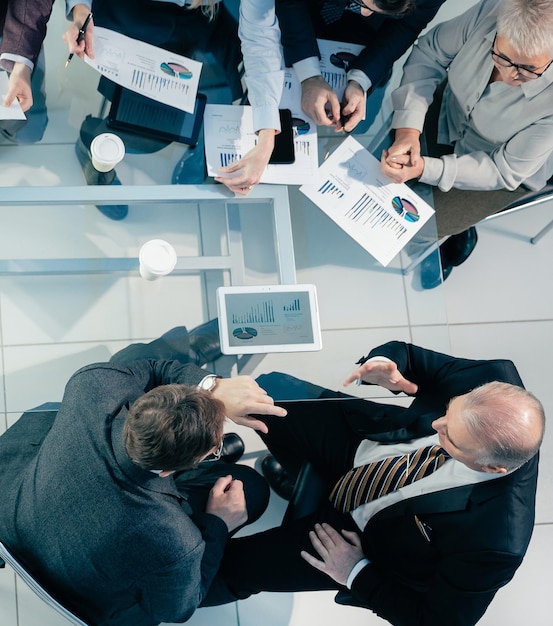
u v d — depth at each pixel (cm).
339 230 179
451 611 170
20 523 151
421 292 179
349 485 188
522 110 188
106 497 142
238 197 175
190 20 187
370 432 190
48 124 176
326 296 175
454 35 196
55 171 174
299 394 168
